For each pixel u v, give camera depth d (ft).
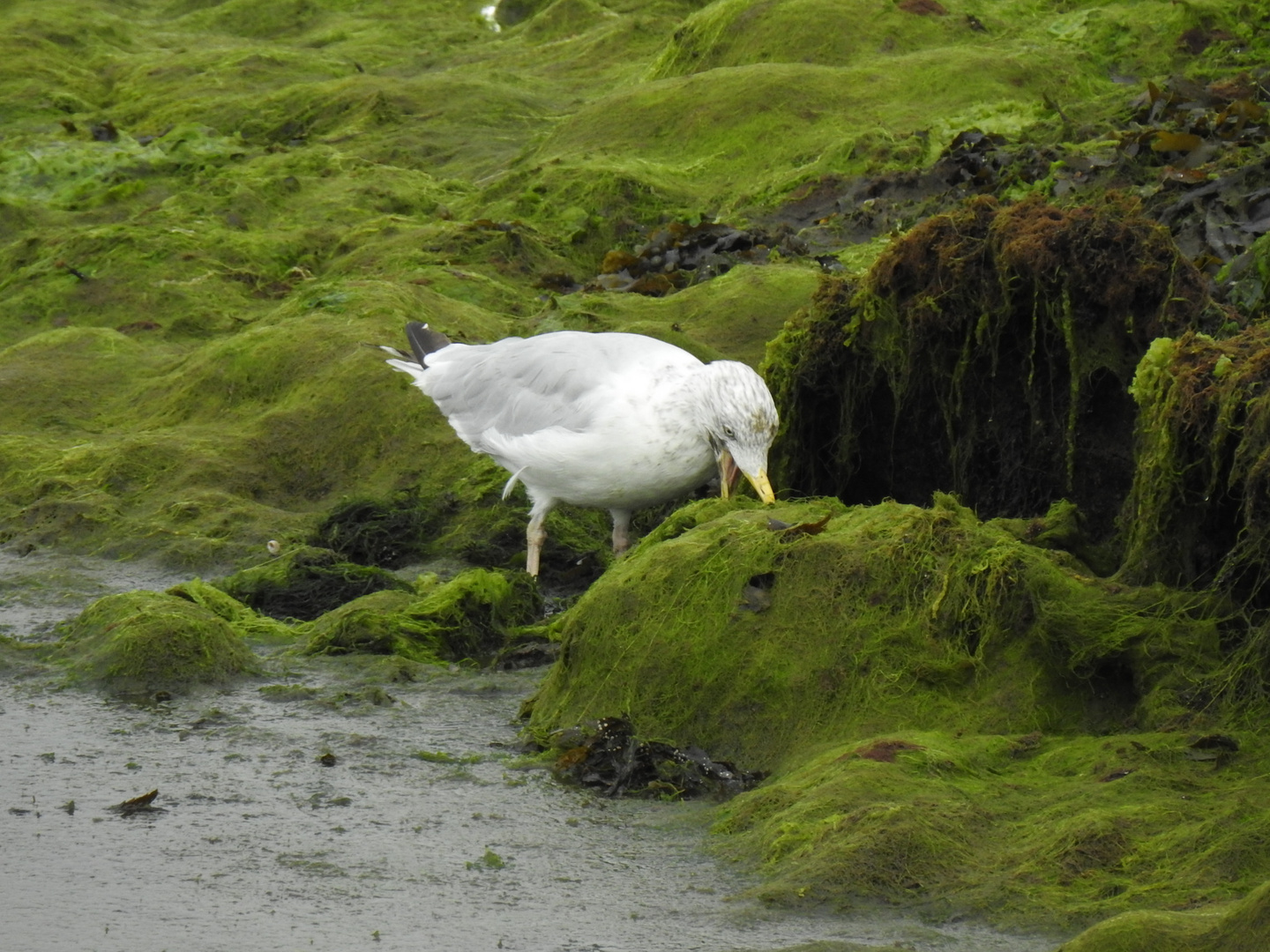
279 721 32.55
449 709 33.42
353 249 72.69
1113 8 87.97
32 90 115.44
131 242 71.92
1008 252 36.96
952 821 24.35
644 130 80.74
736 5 91.71
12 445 52.80
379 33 135.23
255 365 55.47
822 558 30.45
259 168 88.07
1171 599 29.43
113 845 26.27
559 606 41.11
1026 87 78.54
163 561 44.83
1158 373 32.37
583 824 26.89
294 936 22.99
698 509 36.04
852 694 29.01
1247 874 22.50
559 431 37.99
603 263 64.95
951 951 21.67
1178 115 65.00
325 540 45.57
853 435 40.96
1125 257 36.01
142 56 127.44
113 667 34.73
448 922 23.31
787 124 76.84
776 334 53.67
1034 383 37.63
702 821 26.76
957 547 30.35
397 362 45.42
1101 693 28.86
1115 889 22.68
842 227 65.46
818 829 24.66
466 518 45.88
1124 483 36.32
